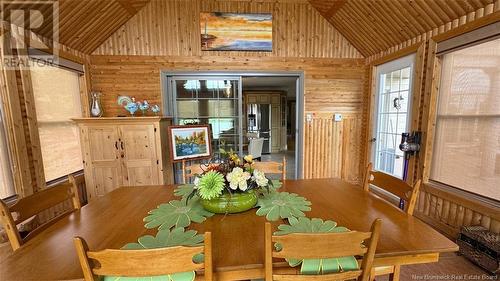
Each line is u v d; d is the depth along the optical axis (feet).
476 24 7.20
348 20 11.57
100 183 10.46
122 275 2.63
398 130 11.18
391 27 10.27
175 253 2.60
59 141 9.99
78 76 11.21
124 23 11.61
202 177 4.62
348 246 2.89
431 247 3.34
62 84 10.19
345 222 4.12
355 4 10.37
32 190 8.41
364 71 13.29
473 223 7.52
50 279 2.80
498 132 7.04
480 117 7.50
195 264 2.69
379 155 12.62
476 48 7.52
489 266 6.35
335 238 2.84
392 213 4.50
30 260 3.17
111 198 5.45
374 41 11.72
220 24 12.06
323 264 3.20
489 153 7.27
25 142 8.18
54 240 3.65
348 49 13.07
